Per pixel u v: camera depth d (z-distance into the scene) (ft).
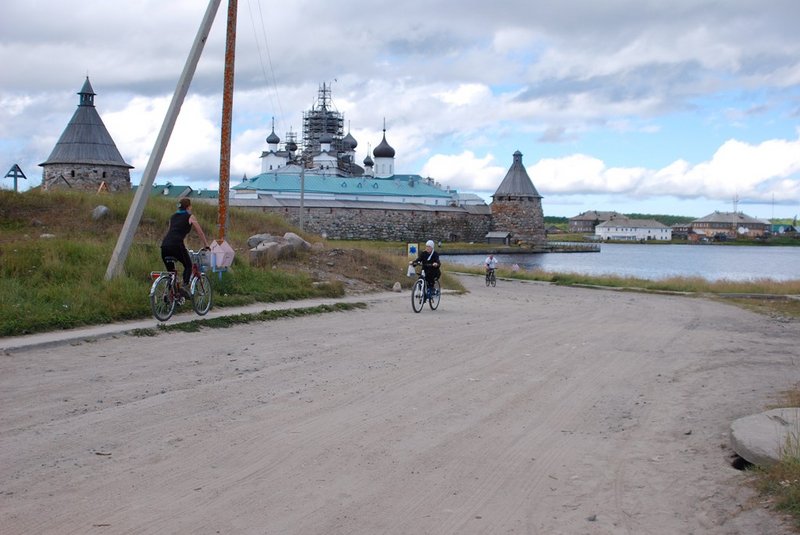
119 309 41.50
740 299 100.37
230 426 22.84
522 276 152.66
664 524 16.49
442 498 17.74
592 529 16.19
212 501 16.85
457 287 97.09
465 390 29.68
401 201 437.58
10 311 36.91
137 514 15.96
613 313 69.31
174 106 48.73
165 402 25.25
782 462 18.29
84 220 70.44
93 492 17.10
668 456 21.59
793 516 15.78
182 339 38.42
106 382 27.63
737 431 21.33
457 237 428.97
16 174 82.07
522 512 17.08
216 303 50.65
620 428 24.85
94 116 156.66
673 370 36.29
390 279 80.33
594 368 36.11
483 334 47.37
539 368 35.47
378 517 16.39
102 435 21.29
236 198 356.79
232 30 58.34
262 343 38.73
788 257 478.18
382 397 27.73
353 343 40.55
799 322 65.77
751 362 39.14
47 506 16.20
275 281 61.21
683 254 510.99
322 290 64.34
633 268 312.91
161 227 73.61
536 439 23.12
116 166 155.33
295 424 23.44
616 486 18.98
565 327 53.88
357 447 21.34
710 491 18.39
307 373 31.50
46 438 20.76
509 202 446.60
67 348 33.73
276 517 16.11
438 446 21.84
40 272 45.62
